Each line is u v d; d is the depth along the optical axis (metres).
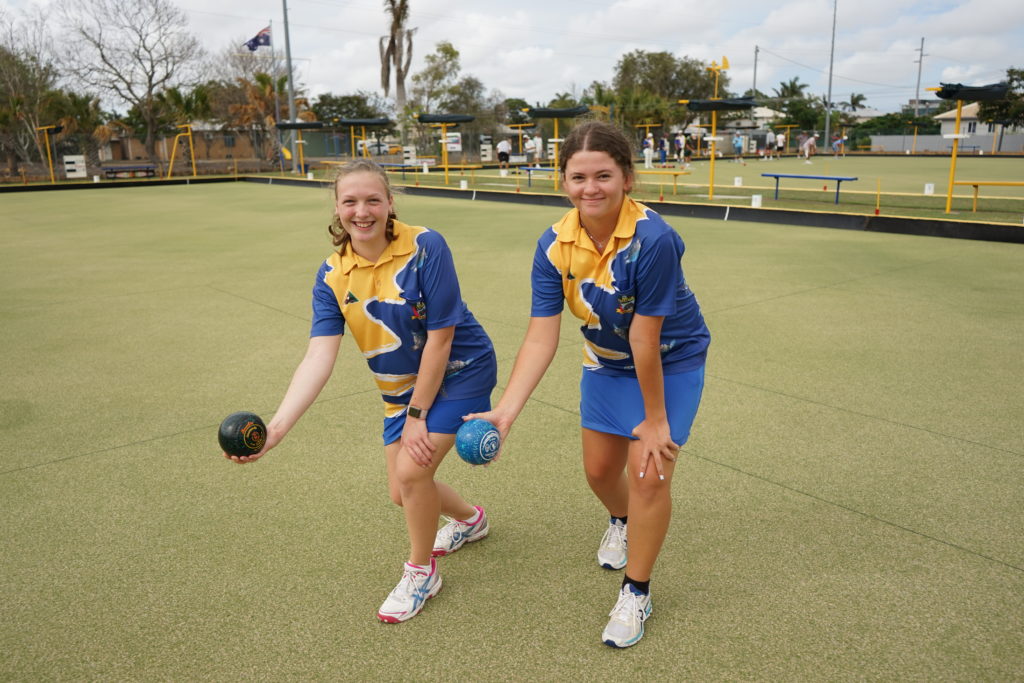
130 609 2.47
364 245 2.16
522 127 40.03
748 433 3.83
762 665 2.17
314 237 11.68
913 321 6.00
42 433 3.96
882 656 2.20
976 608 2.42
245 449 2.06
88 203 18.91
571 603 2.49
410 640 2.31
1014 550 2.75
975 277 7.75
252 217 14.85
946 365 4.88
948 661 2.17
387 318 2.22
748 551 2.77
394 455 2.46
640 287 2.06
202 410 4.29
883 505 3.10
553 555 2.78
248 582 2.62
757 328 5.84
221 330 6.03
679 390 2.27
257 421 2.08
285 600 2.52
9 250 10.67
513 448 3.71
